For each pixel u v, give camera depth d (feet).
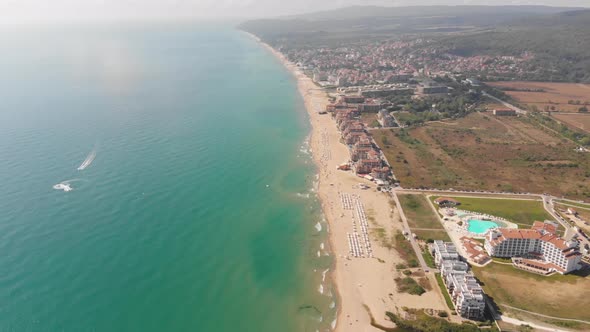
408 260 542.98
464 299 435.12
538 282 492.95
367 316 450.71
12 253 508.53
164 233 575.38
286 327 435.12
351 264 539.70
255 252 557.33
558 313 442.09
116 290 464.24
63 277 475.72
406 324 432.25
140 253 529.04
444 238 588.50
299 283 502.79
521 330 418.72
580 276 504.02
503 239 538.47
